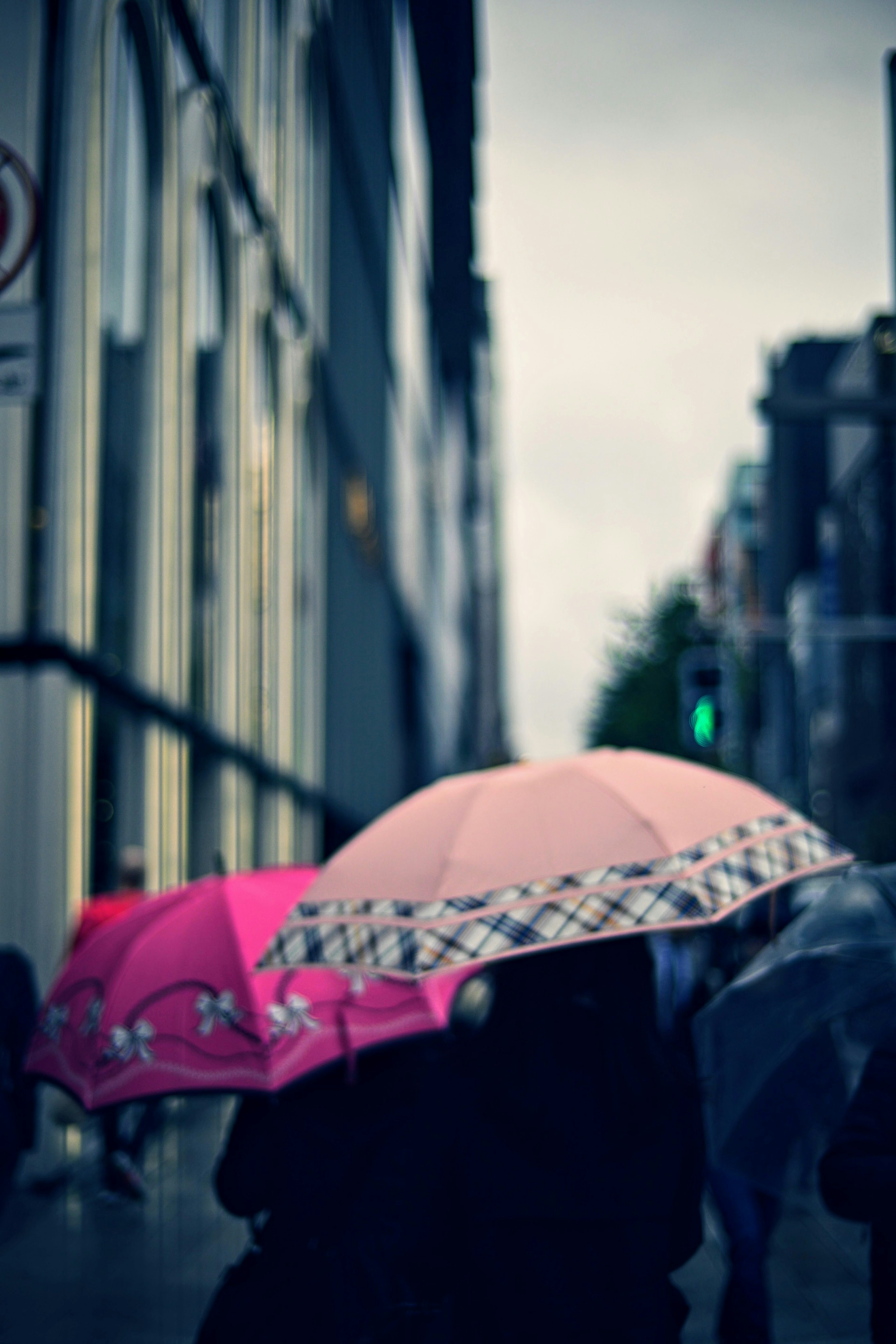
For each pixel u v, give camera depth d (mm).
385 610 49875
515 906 3793
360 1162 4188
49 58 14828
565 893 3811
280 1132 4230
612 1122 3650
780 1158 4559
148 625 18109
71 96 14891
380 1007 4477
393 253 51500
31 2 14531
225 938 4562
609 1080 3672
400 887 3918
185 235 19875
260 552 26156
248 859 24578
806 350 101438
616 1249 3586
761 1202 6668
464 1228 3689
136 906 5289
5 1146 5664
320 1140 4188
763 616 103250
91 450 15602
